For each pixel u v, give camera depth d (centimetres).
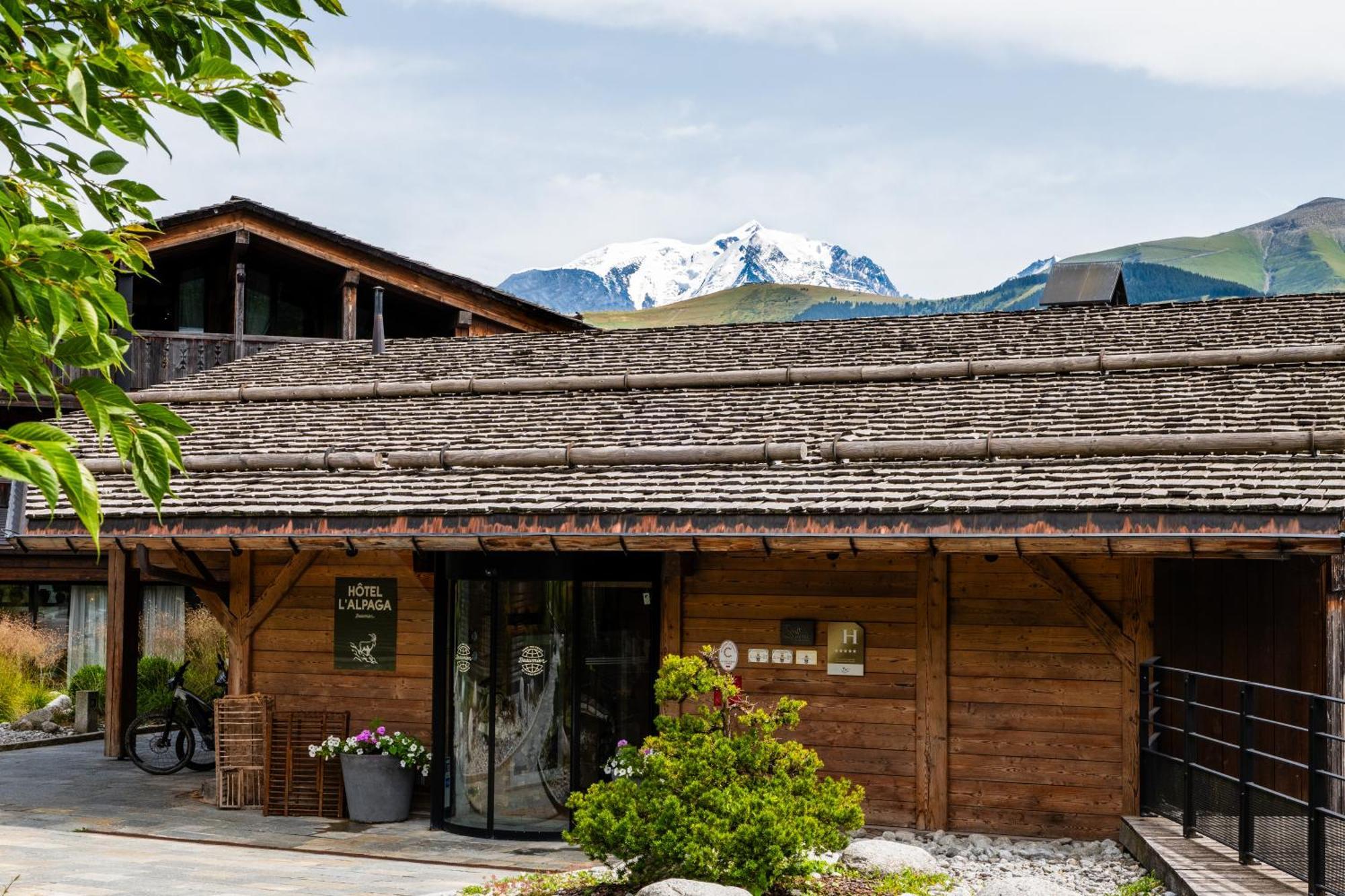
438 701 1219
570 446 1294
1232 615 1049
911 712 1135
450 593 1220
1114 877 938
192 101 338
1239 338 1359
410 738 1262
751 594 1180
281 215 2394
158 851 1087
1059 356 1387
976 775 1116
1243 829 866
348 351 1816
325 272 2552
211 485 1302
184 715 1652
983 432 1186
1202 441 1072
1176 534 947
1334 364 1254
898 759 1136
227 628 1340
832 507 1049
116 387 320
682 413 1368
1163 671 1077
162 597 2538
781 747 868
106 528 1243
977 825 1113
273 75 368
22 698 2098
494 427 1396
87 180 364
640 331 1741
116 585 1747
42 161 354
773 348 1562
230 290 2561
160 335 2259
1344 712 976
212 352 2289
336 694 1313
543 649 1180
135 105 338
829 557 1162
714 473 1182
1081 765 1093
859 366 1436
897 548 1029
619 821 820
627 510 1101
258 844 1135
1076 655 1101
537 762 1172
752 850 789
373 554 1310
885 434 1219
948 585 1132
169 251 2473
